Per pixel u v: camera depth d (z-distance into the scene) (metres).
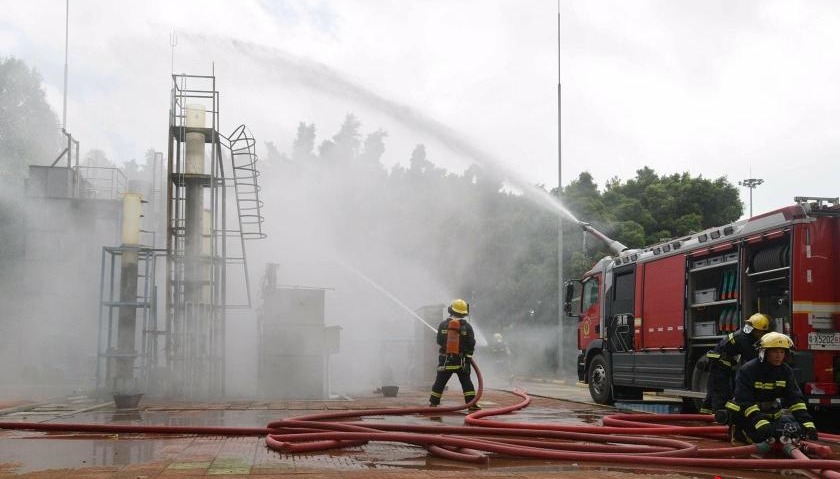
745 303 9.71
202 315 13.13
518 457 6.11
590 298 14.24
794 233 9.02
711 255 10.52
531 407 11.97
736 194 26.69
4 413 9.79
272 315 13.98
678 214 26.28
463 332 11.04
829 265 9.00
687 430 8.03
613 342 13.00
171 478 5.18
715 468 5.84
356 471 5.59
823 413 10.26
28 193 20.31
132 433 7.71
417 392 15.41
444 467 5.91
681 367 10.94
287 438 6.76
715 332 10.37
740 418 6.82
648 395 15.33
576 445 6.68
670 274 11.38
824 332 8.89
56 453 6.38
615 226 24.64
